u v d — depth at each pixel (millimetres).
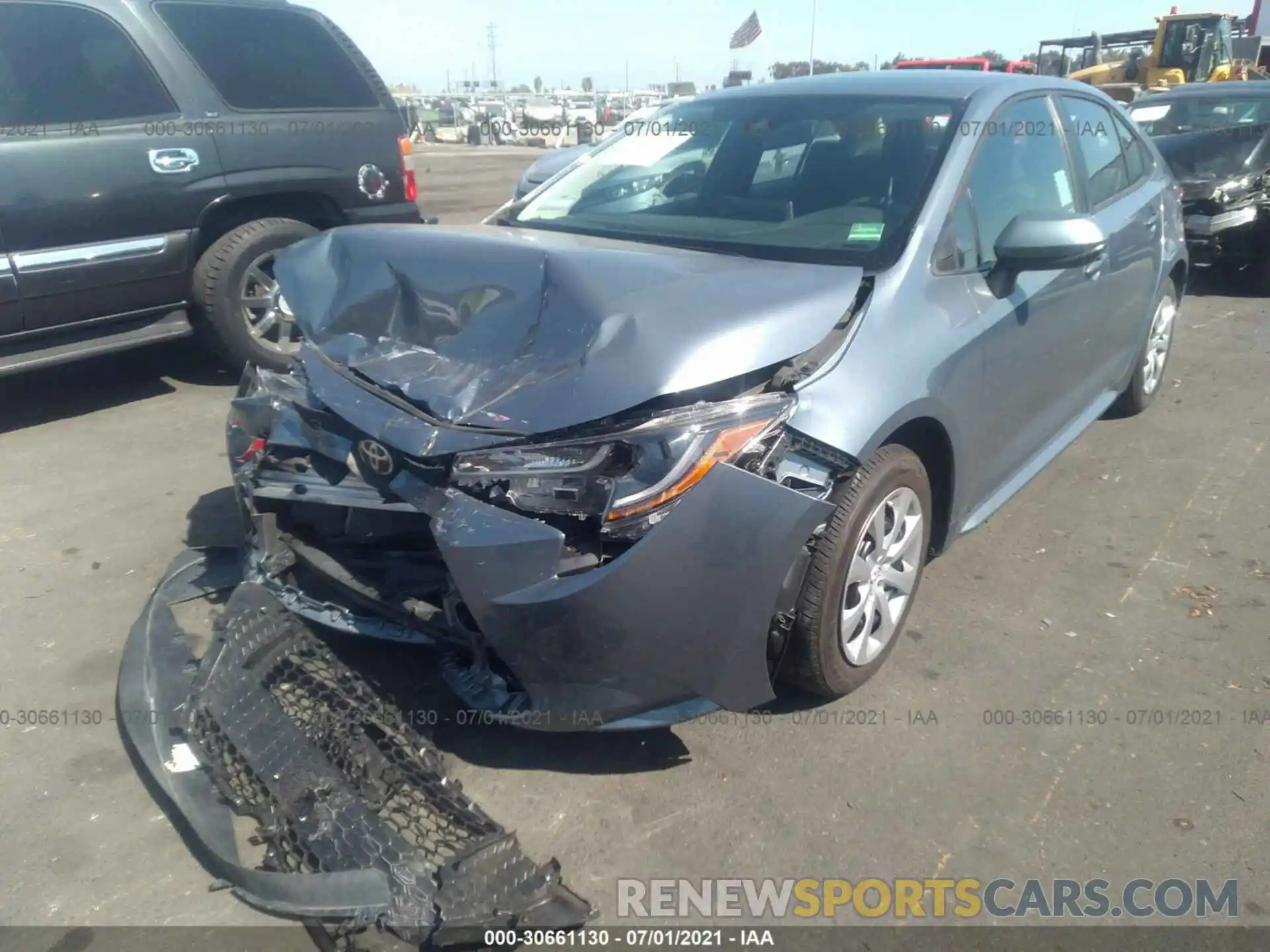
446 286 3016
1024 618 3631
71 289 5312
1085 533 4277
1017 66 22062
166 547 4129
